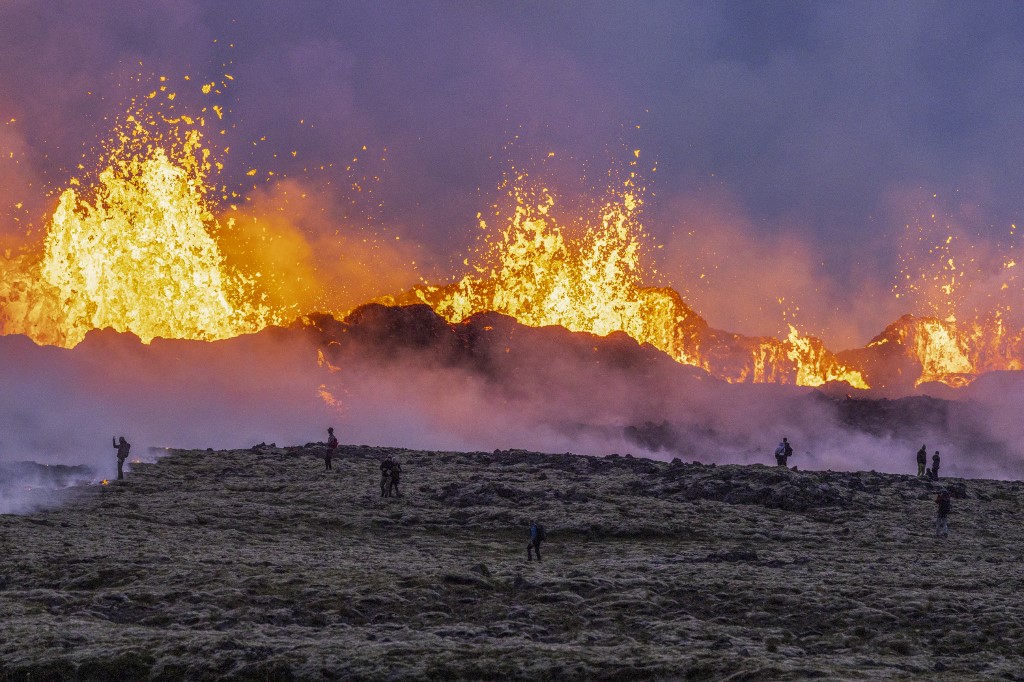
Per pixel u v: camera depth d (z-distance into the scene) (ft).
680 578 400.26
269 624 340.80
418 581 385.09
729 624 350.23
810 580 399.03
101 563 404.16
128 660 299.58
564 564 435.53
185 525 504.43
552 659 298.15
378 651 305.32
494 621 350.23
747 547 484.74
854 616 351.87
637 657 299.58
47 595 363.97
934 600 366.02
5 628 325.21
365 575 393.09
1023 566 441.68
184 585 377.30
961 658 309.83
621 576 404.57
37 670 293.64
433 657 300.61
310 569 403.34
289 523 522.47
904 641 328.08
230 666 295.89
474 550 474.49
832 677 275.80
